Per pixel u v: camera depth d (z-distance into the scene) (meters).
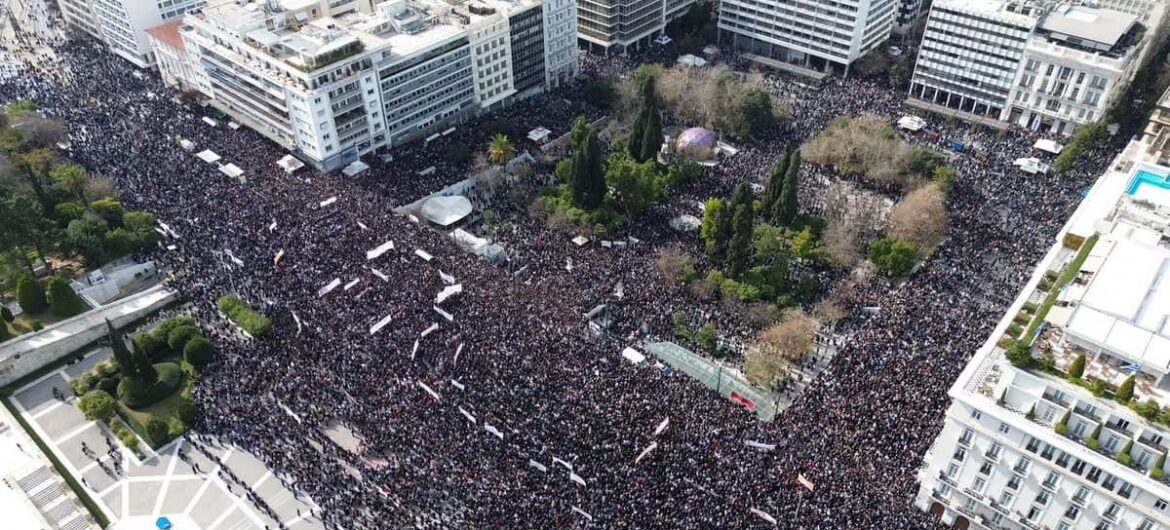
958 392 109.31
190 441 137.62
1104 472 102.69
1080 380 104.25
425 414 133.88
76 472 133.75
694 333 156.38
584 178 190.62
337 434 134.38
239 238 177.88
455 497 121.06
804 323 148.88
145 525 125.12
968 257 175.25
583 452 126.06
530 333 150.38
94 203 182.88
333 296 159.88
